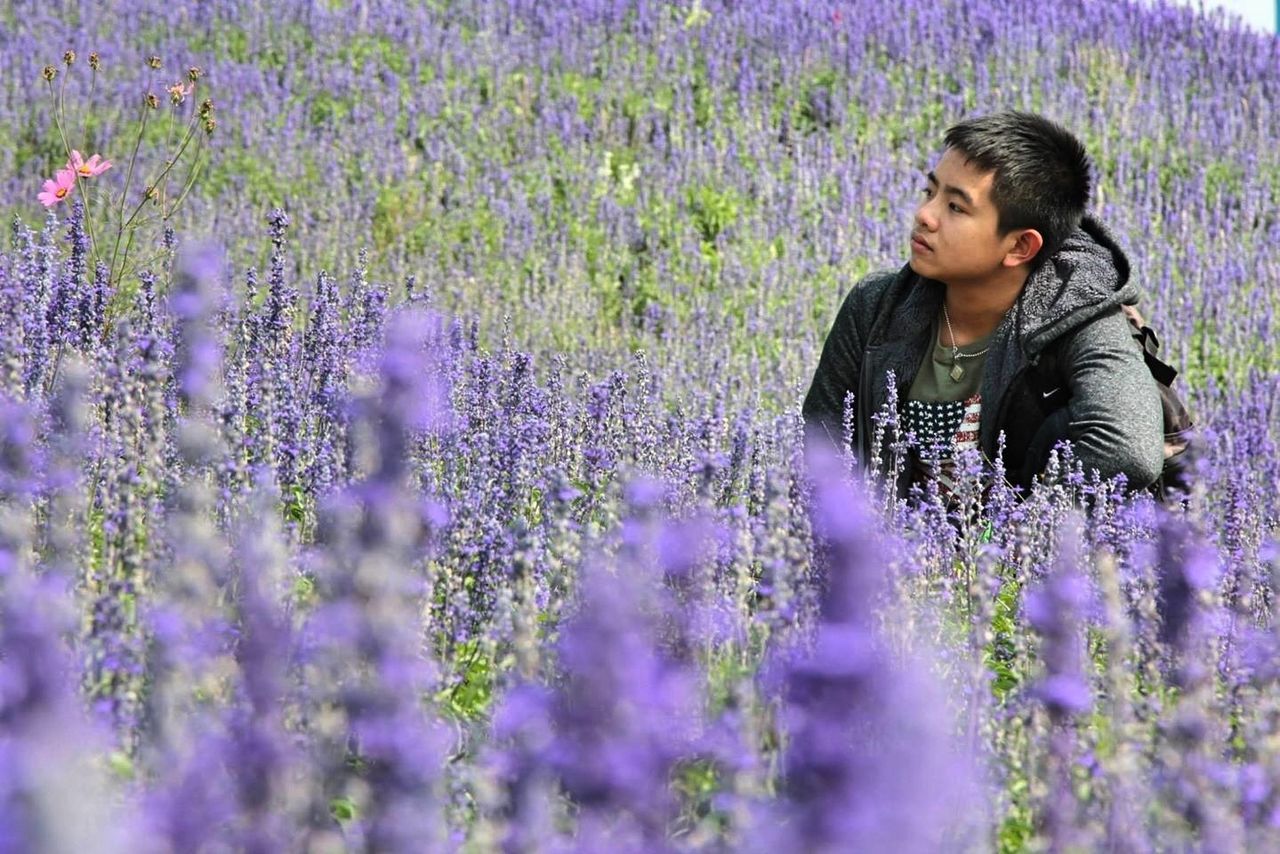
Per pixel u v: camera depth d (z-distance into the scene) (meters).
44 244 7.48
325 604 3.32
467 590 4.49
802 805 2.13
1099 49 20.72
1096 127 18.58
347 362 6.37
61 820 1.81
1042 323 6.49
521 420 5.85
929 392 6.88
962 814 3.20
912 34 20.23
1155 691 3.79
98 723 3.01
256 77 16.88
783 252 14.60
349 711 2.90
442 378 6.36
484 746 3.33
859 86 18.55
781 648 3.39
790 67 19.06
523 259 13.57
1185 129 18.72
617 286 13.36
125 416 4.27
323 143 15.16
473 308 11.70
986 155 6.43
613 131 16.97
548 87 18.05
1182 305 13.90
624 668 2.51
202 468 4.73
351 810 3.08
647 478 4.73
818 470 2.54
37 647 2.12
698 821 3.12
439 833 2.84
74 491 4.27
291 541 4.23
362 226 13.49
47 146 14.90
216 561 3.58
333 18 19.17
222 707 3.12
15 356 4.63
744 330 12.44
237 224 12.70
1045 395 6.57
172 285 6.73
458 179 15.28
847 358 7.20
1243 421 10.79
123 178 13.89
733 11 20.86
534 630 3.62
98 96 16.06
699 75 18.66
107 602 3.25
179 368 5.43
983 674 3.90
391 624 2.92
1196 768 3.17
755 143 16.94
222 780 2.65
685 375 10.30
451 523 4.44
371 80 17.34
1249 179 17.30
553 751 2.60
